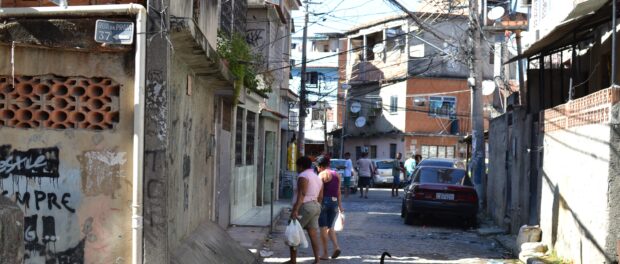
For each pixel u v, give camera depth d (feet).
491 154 65.57
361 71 163.02
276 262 37.63
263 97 64.49
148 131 22.15
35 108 22.52
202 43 25.08
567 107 36.06
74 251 22.34
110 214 22.33
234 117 51.21
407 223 59.47
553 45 43.96
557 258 36.63
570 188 34.68
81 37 21.88
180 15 25.08
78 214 22.39
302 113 103.71
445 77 146.41
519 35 63.00
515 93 57.88
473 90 71.10
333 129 190.70
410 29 143.64
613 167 27.96
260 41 76.74
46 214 22.41
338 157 180.96
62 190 22.41
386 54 153.79
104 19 22.04
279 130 82.74
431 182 59.57
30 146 22.52
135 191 22.02
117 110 22.39
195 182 31.50
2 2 22.63
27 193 22.45
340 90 184.44
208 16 33.22
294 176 85.97
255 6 75.51
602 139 29.01
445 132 147.95
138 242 22.00
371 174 91.97
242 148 57.93
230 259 32.63
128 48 22.07
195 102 30.94
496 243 47.67
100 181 22.38
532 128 46.52
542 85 47.98
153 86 22.11
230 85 34.65
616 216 28.07
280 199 82.17
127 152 22.33
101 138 22.38
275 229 51.49
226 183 47.91
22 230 12.56
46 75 22.43
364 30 159.22
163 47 22.15
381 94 157.07
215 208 42.19
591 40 47.09
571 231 34.22
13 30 21.80
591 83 46.68
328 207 39.06
